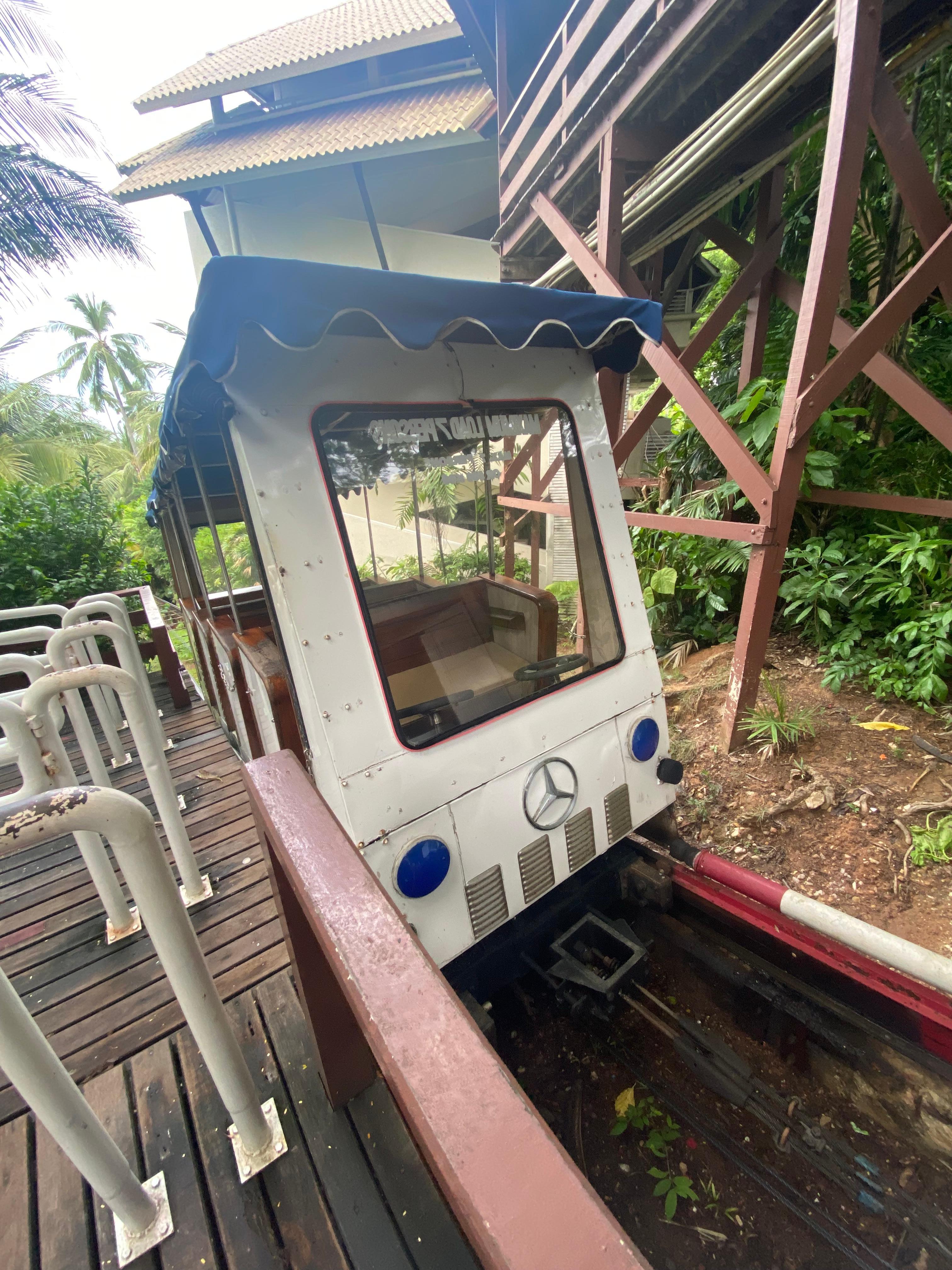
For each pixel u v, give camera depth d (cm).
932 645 359
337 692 167
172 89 808
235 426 161
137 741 212
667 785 244
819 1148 179
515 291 175
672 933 238
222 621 352
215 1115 160
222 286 137
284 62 744
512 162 523
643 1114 204
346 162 655
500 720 194
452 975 194
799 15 313
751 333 499
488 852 190
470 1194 57
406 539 195
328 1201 139
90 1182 124
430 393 189
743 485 311
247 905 233
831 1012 191
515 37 547
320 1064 151
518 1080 220
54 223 1124
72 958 219
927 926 240
